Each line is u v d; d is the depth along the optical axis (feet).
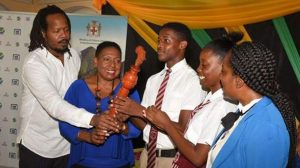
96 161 6.68
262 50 4.04
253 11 10.99
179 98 6.49
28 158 7.42
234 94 4.25
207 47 5.44
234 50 4.17
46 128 7.36
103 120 6.18
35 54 7.21
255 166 3.82
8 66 12.06
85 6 12.43
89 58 11.36
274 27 10.93
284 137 3.82
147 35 11.98
